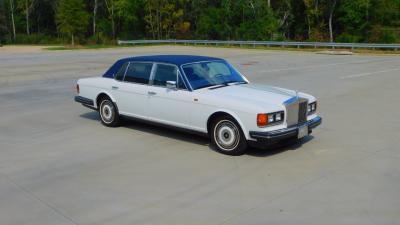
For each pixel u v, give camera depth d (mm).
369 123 9094
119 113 8688
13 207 5066
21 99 12586
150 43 51312
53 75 19031
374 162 6520
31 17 80000
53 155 7031
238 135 6820
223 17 65312
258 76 18031
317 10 64750
